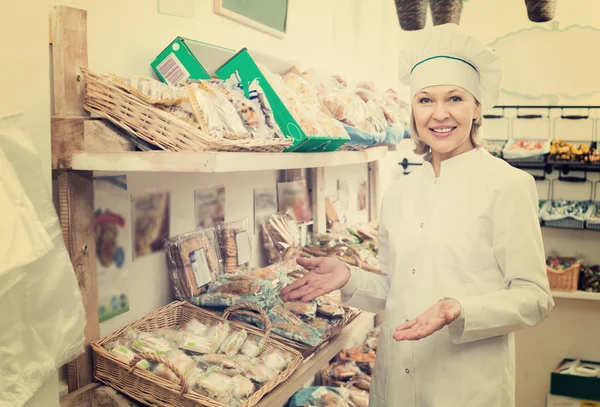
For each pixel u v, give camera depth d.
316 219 2.93
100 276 1.68
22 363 1.14
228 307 1.89
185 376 1.47
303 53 2.96
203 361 1.61
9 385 1.11
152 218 1.89
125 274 1.78
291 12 2.80
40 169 1.23
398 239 1.90
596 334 4.29
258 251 2.54
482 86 1.85
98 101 1.49
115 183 1.73
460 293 1.72
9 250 1.06
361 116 2.31
